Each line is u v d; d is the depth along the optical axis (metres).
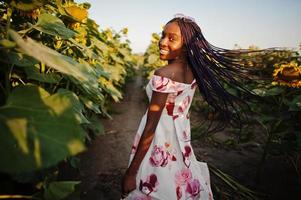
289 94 3.01
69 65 1.13
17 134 0.86
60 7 1.98
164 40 1.49
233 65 1.67
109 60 5.68
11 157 0.81
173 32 1.47
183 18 1.51
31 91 1.02
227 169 3.51
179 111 1.56
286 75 2.72
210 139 4.55
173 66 1.46
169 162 1.54
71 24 2.13
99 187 2.74
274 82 2.83
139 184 1.56
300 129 2.89
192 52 1.50
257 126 5.49
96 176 2.97
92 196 2.57
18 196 1.19
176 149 1.57
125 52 6.96
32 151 0.84
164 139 1.55
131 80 13.09
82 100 2.31
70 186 1.25
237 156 4.01
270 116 2.96
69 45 2.23
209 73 1.55
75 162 2.13
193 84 1.58
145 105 7.77
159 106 1.40
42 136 0.88
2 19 1.73
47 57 1.04
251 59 1.80
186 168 1.57
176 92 1.48
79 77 1.10
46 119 0.93
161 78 1.39
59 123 0.93
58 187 1.24
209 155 3.96
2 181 1.42
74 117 0.97
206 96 1.58
